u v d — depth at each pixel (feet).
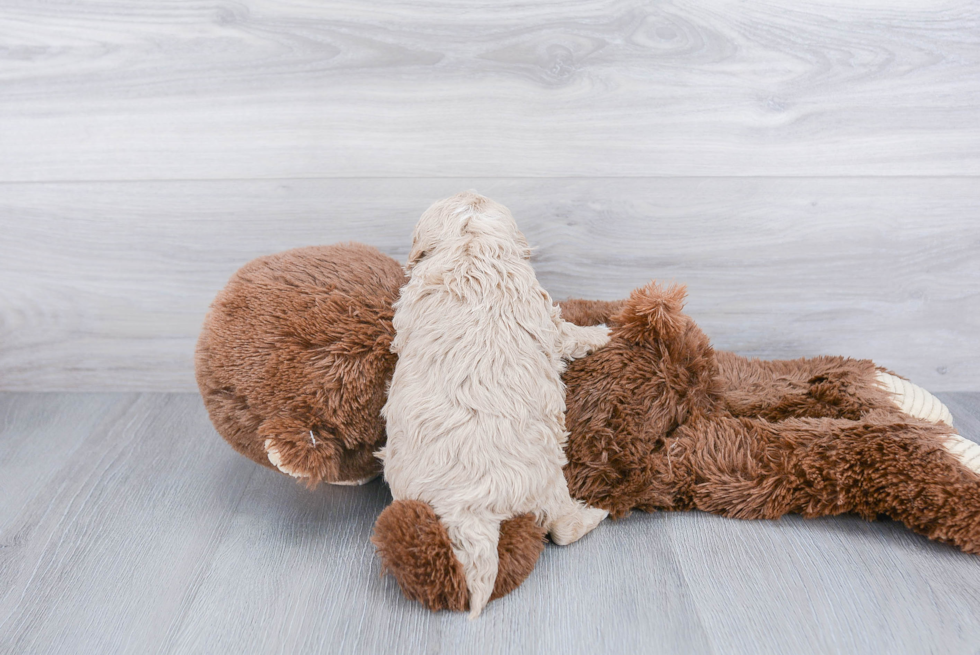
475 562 2.69
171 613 2.75
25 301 4.37
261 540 3.18
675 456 3.33
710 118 3.92
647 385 3.30
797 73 3.84
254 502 3.47
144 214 4.17
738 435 3.34
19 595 2.84
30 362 4.54
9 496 3.49
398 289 3.26
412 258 3.20
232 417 3.18
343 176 4.07
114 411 4.37
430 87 3.86
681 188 4.07
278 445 2.93
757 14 3.71
